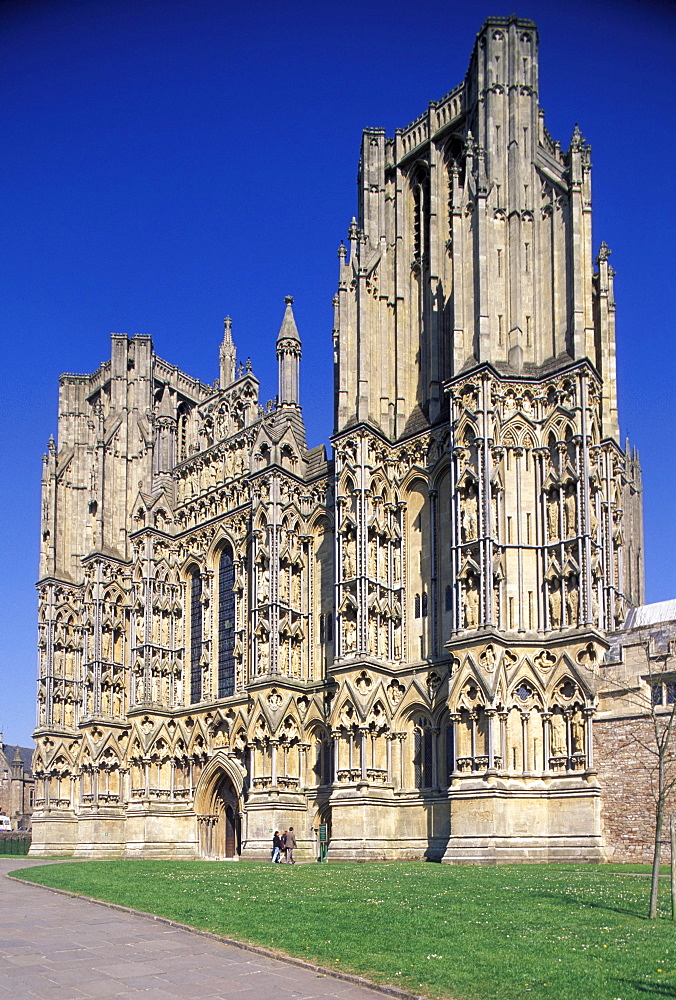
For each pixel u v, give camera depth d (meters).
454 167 71.62
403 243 72.25
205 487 81.38
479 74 66.31
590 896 31.34
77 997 20.61
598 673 51.94
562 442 56.69
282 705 66.38
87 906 34.84
